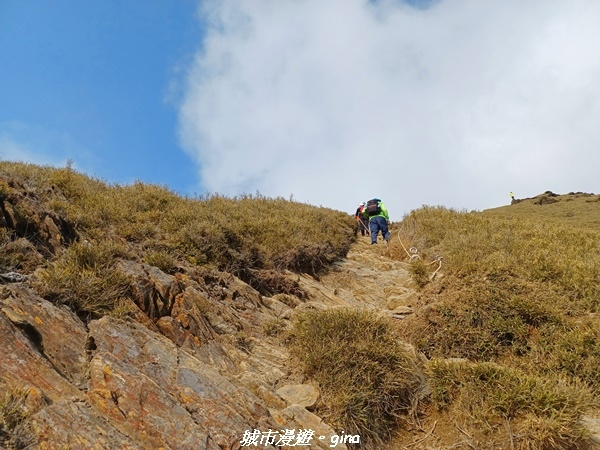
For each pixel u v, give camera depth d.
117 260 5.58
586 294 7.72
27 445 2.93
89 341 4.16
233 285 7.59
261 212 12.82
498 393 4.96
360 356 5.36
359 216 17.30
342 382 5.10
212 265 7.92
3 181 5.97
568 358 5.93
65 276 4.76
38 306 4.23
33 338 3.88
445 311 7.08
